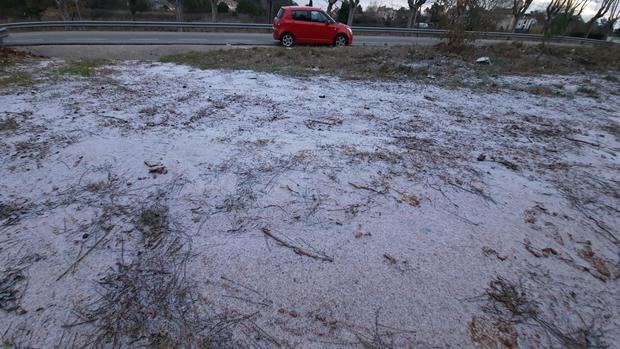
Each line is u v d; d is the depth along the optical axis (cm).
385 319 200
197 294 211
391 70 934
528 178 367
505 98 712
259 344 183
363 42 1750
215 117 505
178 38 1541
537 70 1034
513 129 523
